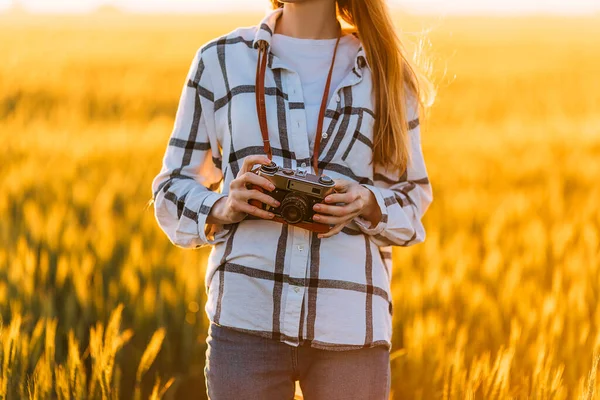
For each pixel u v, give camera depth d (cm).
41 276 469
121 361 402
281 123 200
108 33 4759
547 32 5609
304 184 187
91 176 730
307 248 195
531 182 815
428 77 231
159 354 415
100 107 1662
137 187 718
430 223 625
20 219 599
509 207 650
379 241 206
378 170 217
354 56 209
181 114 212
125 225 575
